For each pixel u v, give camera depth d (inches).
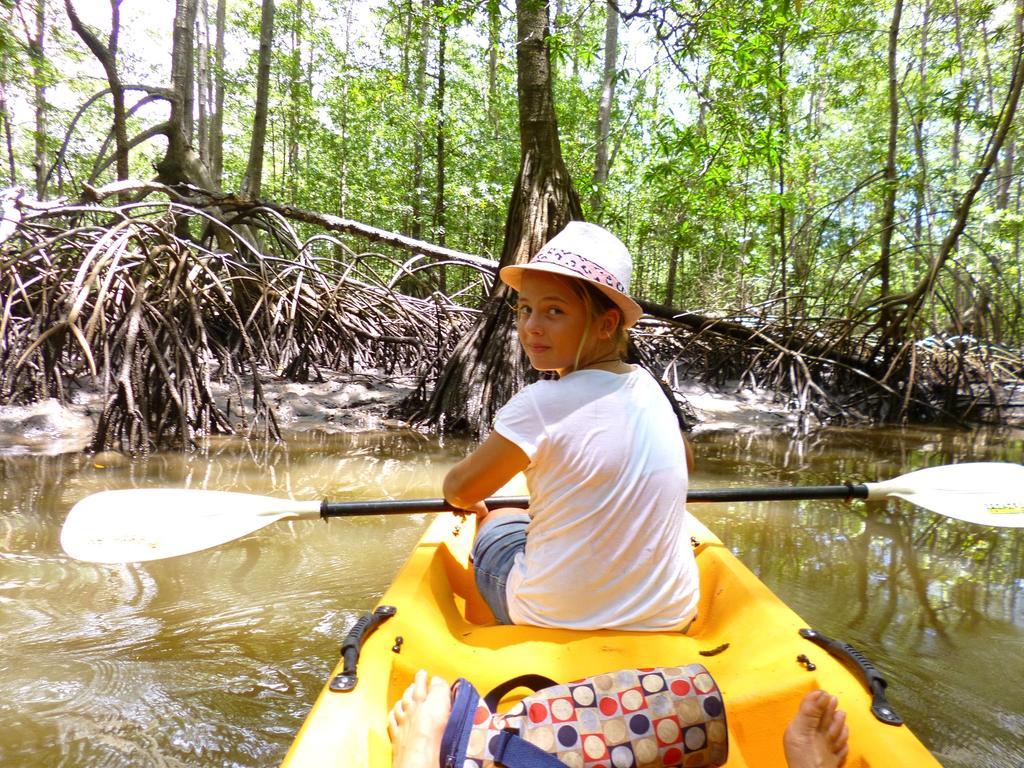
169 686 80.8
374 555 124.3
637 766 51.5
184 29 382.0
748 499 110.3
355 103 600.1
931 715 76.1
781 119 452.1
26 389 226.7
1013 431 321.4
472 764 49.3
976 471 112.8
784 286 433.4
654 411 68.8
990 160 333.4
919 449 250.4
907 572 119.3
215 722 74.2
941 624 98.7
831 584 113.6
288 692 80.3
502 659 65.1
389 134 601.9
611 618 67.4
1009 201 717.3
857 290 425.1
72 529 95.6
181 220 342.6
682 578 70.0
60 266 257.0
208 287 261.7
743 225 548.7
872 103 694.5
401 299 354.0
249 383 278.4
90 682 81.4
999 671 85.9
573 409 65.7
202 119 633.0
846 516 154.6
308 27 676.1
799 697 59.2
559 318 68.0
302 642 92.0
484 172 605.9
